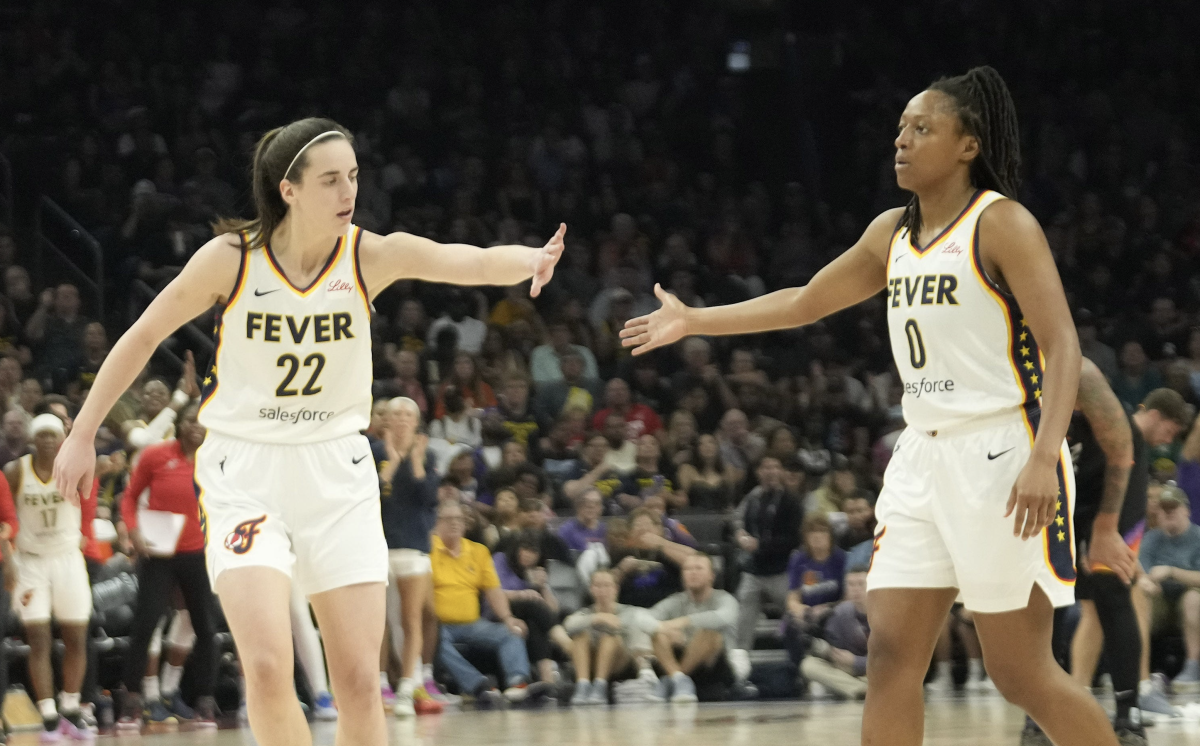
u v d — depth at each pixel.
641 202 27.72
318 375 5.81
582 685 15.80
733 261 26.52
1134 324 24.14
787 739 10.92
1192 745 9.76
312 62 29.33
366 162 26.67
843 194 31.20
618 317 22.77
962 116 5.72
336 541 5.73
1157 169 30.12
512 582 16.36
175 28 28.62
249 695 5.44
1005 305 5.58
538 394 20.23
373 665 5.68
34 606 13.12
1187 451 16.92
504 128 29.19
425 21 30.17
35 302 20.83
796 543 17.48
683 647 16.19
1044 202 29.58
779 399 21.53
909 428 5.87
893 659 5.68
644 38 32.09
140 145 25.20
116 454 15.30
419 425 15.45
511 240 25.23
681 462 19.17
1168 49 32.69
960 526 5.56
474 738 11.37
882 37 33.38
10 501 12.60
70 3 28.19
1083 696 5.59
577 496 18.20
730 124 30.56
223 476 5.80
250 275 5.79
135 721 13.36
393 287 23.02
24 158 25.12
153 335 5.82
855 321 24.52
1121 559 8.05
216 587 5.64
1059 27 33.25
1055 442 5.32
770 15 32.53
